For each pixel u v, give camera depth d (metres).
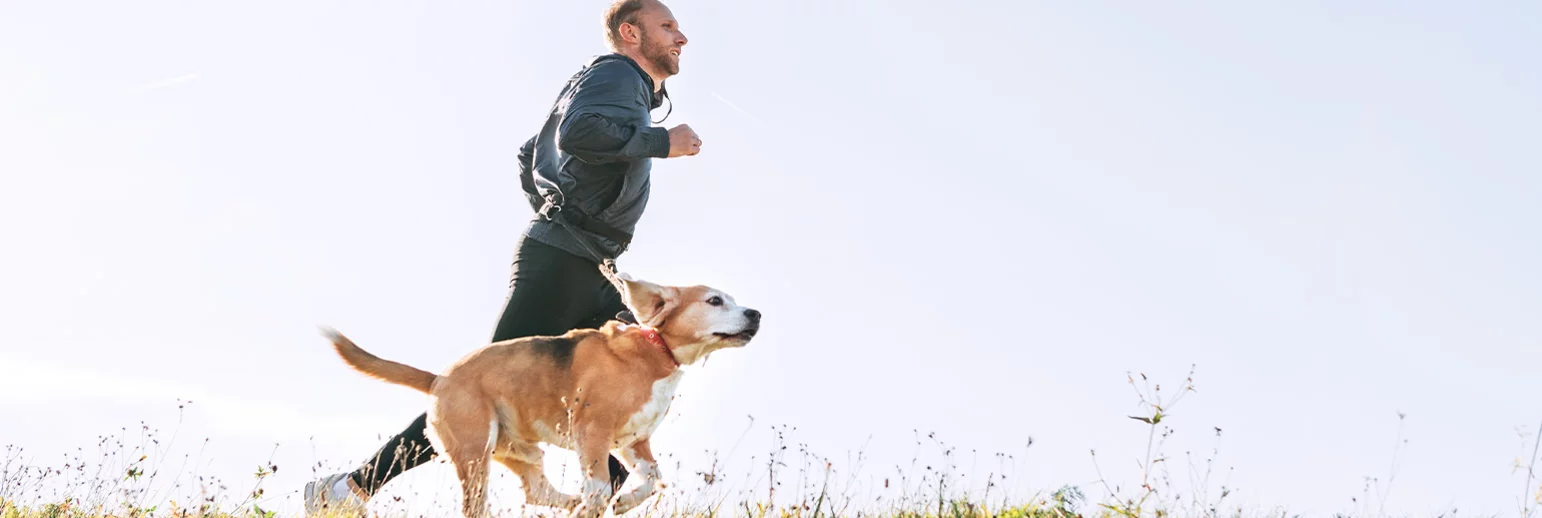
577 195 6.18
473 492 5.96
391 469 6.36
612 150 5.83
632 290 6.32
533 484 6.50
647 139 5.87
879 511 5.58
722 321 6.30
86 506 5.84
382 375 6.22
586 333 6.36
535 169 6.32
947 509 5.51
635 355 6.27
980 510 5.45
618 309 6.72
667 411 6.42
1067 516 5.22
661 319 6.31
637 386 6.23
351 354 6.19
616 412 6.16
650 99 6.30
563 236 6.25
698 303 6.35
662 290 6.35
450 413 6.08
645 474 6.28
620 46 6.42
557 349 6.25
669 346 6.36
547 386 6.16
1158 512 5.03
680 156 5.98
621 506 6.11
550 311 6.36
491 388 6.12
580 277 6.35
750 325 6.35
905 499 5.61
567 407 6.12
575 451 6.12
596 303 6.57
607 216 6.25
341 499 6.29
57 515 5.77
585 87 5.98
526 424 6.21
